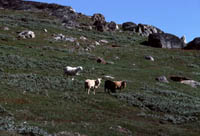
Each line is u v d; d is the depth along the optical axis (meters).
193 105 34.62
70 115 23.70
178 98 37.88
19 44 63.03
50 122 20.83
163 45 93.06
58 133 17.92
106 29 111.75
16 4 136.25
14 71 39.53
